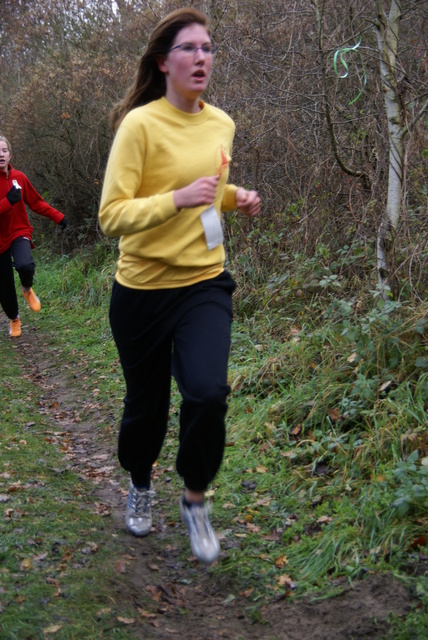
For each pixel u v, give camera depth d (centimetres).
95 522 318
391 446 333
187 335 252
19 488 345
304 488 336
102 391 531
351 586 255
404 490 286
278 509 323
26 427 462
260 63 661
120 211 244
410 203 535
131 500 310
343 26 605
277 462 366
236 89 688
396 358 391
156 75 265
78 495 352
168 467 385
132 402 282
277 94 646
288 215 627
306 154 624
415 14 570
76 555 283
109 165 253
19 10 1269
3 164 663
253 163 662
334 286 520
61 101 1045
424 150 483
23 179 684
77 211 1084
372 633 232
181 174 252
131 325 267
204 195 233
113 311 273
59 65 1081
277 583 268
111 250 941
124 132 247
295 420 400
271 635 241
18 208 679
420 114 457
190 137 255
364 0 611
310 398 406
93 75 1004
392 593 246
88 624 239
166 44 251
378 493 301
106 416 482
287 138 613
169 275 258
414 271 454
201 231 258
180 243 255
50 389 562
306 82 623
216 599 264
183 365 247
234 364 500
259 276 610
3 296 709
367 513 291
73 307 833
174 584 274
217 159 258
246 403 434
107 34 1045
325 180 593
